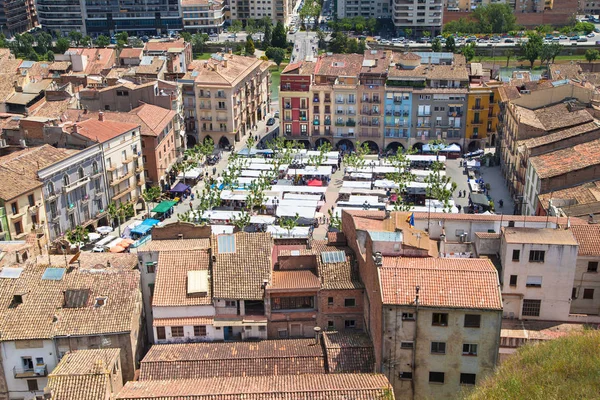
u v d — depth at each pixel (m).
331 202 170.25
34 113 179.62
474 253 87.06
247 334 88.56
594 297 85.50
